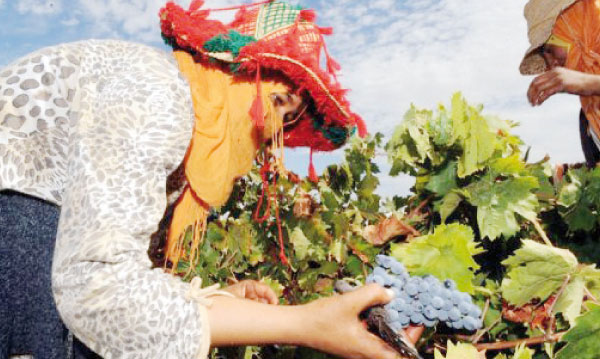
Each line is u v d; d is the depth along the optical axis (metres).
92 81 1.42
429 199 2.33
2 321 1.32
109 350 1.23
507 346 1.60
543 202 2.33
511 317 1.77
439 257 1.78
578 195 2.21
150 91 1.35
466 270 1.74
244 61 1.58
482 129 2.03
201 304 1.25
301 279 2.92
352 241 2.64
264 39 1.70
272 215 3.22
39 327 1.36
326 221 2.96
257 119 1.56
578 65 3.43
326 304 1.24
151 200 1.29
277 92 1.68
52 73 1.40
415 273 1.79
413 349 1.26
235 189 3.42
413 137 2.25
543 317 1.73
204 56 1.62
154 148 1.31
